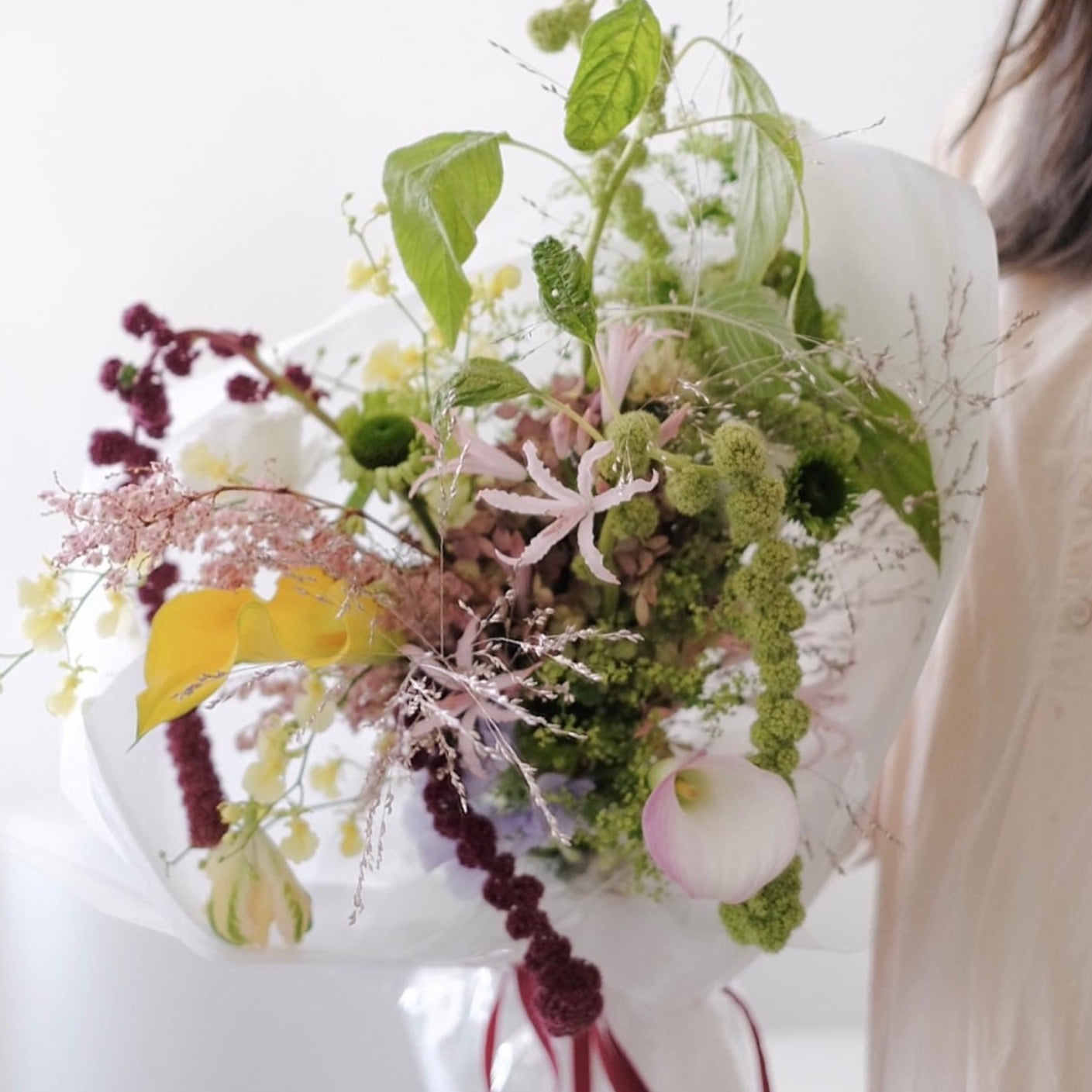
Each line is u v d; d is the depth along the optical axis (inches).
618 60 36.5
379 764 38.4
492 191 38.0
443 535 37.9
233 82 53.9
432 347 41.5
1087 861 43.7
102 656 41.4
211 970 55.6
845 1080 61.1
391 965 41.7
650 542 39.0
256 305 54.6
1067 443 44.8
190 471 41.2
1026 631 45.2
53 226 53.6
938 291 40.9
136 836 39.9
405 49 54.4
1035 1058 44.0
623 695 39.6
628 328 39.2
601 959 41.9
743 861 37.2
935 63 56.7
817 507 39.3
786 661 37.4
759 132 39.4
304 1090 56.9
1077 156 45.6
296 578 38.5
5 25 52.8
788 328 39.2
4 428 53.6
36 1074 53.9
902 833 47.6
